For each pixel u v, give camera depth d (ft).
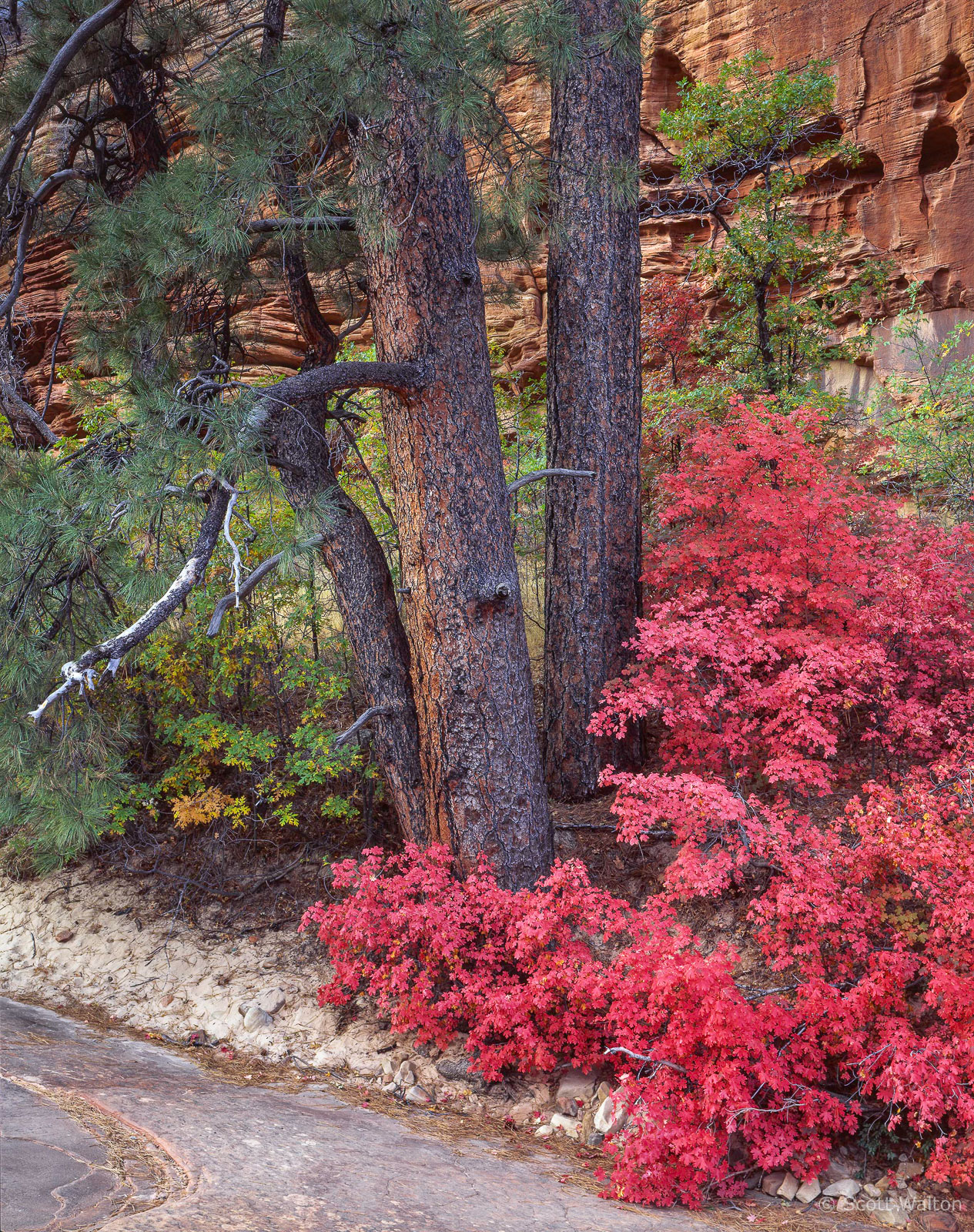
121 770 21.40
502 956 17.03
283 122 15.55
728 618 18.78
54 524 14.71
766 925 15.52
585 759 22.34
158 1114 12.91
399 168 16.88
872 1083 13.46
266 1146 12.37
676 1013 13.94
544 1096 16.22
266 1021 18.76
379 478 26.66
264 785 22.13
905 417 30.55
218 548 22.00
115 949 21.47
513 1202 11.85
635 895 19.36
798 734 17.06
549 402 22.71
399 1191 11.48
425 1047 17.58
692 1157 12.71
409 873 17.20
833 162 39.68
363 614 19.54
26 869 24.64
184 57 22.08
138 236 16.67
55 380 44.24
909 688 20.20
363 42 14.40
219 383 16.88
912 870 13.83
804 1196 13.44
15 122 20.33
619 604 22.36
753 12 40.01
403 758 19.56
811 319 35.32
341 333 20.79
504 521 18.38
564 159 21.90
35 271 45.83
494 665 18.12
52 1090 13.16
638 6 17.85
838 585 19.99
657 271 42.04
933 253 37.73
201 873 23.15
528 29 15.83
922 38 36.73
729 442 21.26
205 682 25.11
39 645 16.02
